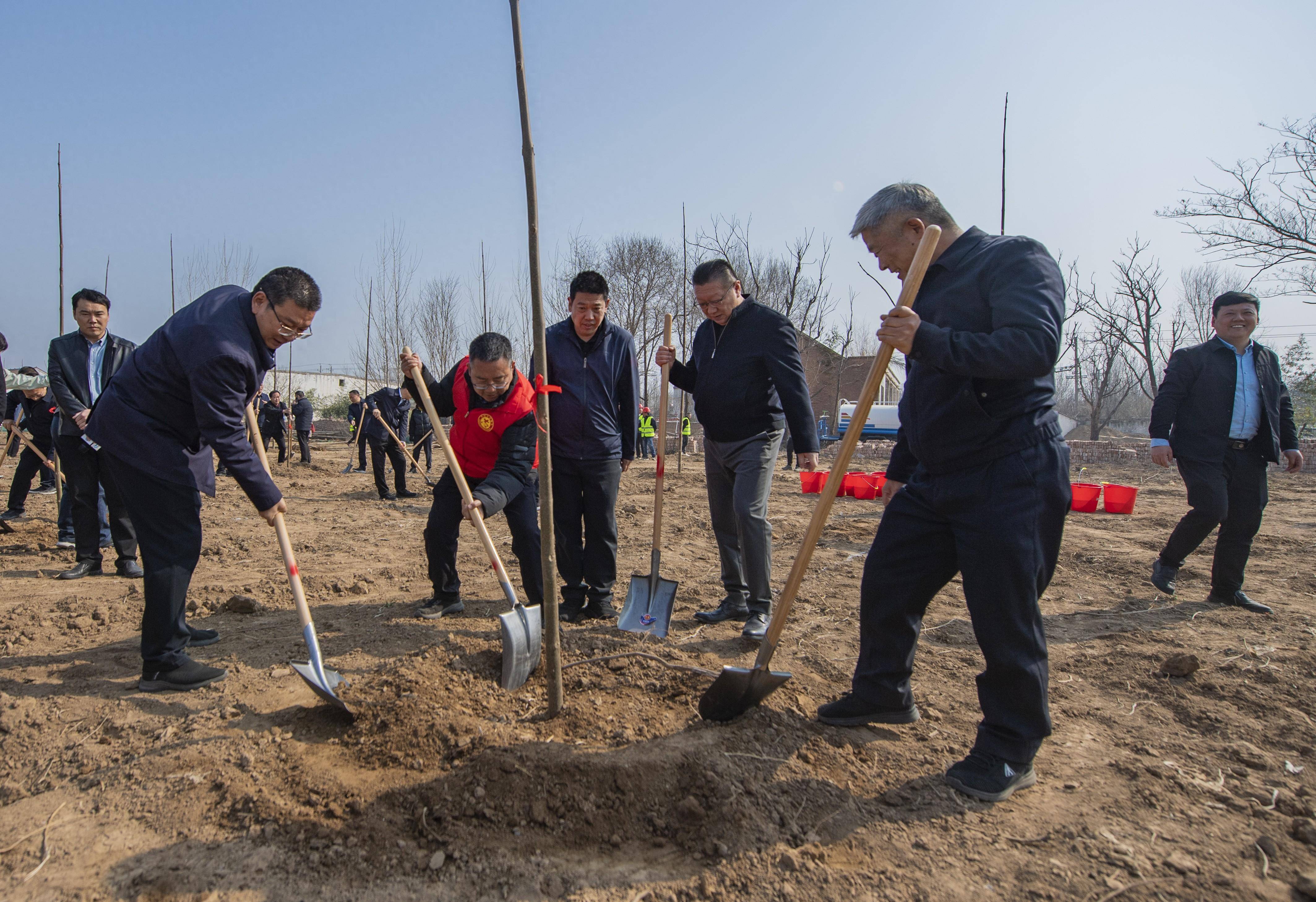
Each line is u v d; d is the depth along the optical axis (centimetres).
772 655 263
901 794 231
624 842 212
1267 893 187
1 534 637
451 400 401
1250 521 439
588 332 387
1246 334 436
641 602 386
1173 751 262
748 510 371
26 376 746
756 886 189
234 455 280
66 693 301
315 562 564
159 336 298
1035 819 220
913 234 249
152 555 300
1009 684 234
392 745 248
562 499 396
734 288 377
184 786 230
